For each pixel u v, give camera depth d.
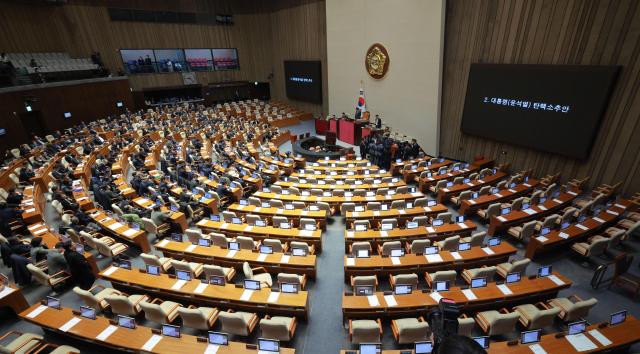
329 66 28.36
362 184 15.24
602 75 12.82
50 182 14.94
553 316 6.89
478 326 7.61
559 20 14.01
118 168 16.94
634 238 10.98
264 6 36.72
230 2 36.28
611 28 12.59
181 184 15.88
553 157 15.43
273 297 7.66
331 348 7.37
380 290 9.05
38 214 11.93
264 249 9.62
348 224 11.98
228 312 7.39
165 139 23.36
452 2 18.19
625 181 13.12
